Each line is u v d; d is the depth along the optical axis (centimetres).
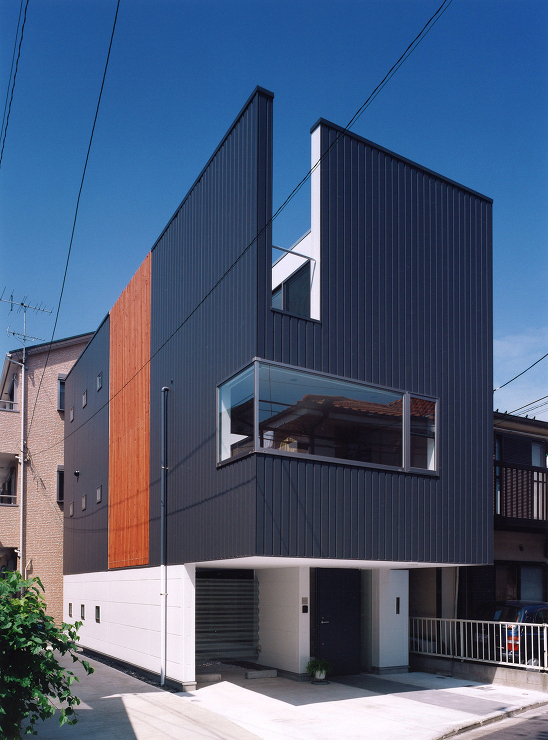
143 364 1662
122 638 1634
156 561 1443
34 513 2461
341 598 1432
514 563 1788
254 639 1528
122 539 1716
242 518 1064
